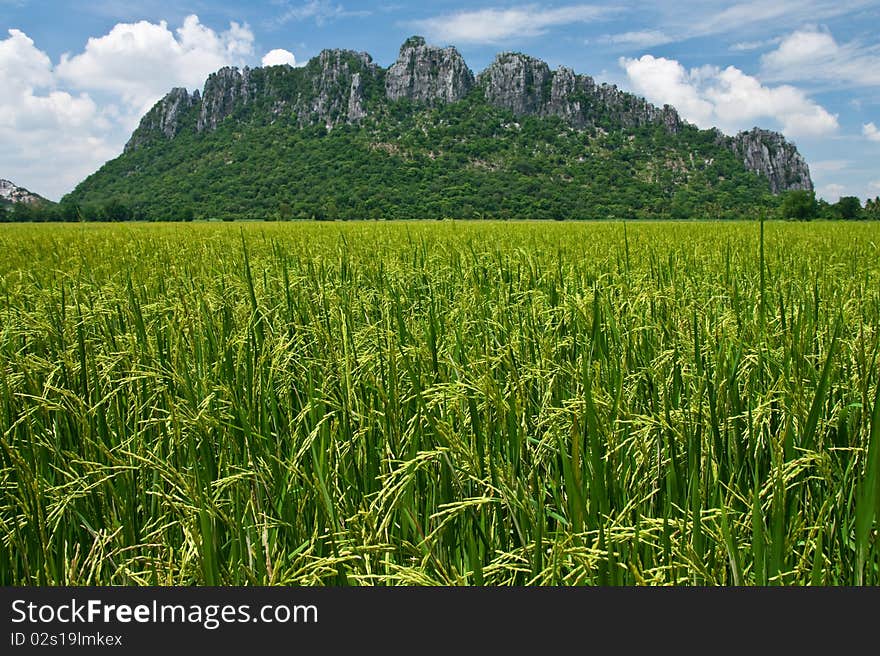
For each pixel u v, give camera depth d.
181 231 25.25
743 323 4.39
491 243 14.34
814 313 4.57
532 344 4.18
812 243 15.51
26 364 3.66
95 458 3.03
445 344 4.20
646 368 3.68
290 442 3.32
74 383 3.76
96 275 9.38
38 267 10.66
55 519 2.77
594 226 29.39
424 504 2.94
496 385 3.06
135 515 2.84
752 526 2.44
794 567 2.39
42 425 3.46
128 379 3.37
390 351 3.42
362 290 6.58
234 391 3.54
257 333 4.42
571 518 2.45
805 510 2.74
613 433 2.91
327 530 2.49
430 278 7.69
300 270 8.59
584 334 4.35
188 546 2.40
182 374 3.69
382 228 26.11
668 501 2.73
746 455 3.12
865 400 2.99
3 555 2.63
